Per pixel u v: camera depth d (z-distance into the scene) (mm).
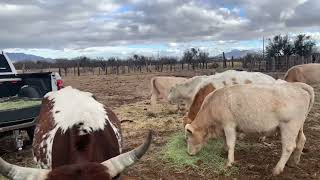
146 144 1587
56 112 2164
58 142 1938
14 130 3348
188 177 3104
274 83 3266
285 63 14344
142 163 3373
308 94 3117
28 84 3953
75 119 1989
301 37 17516
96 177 1470
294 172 3150
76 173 1467
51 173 1467
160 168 3273
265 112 3092
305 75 7449
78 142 1842
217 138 3770
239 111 3174
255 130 3174
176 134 4168
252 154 3582
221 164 3311
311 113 5348
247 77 4141
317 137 4137
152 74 17266
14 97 3914
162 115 5535
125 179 2846
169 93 5648
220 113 3266
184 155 3475
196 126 3424
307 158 3463
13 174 1441
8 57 4586
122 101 7438
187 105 5480
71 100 2287
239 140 3965
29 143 3801
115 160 1575
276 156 3521
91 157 1777
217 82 4062
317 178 3029
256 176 3096
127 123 4941
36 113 3455
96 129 1949
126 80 13484
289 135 3074
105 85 11531
